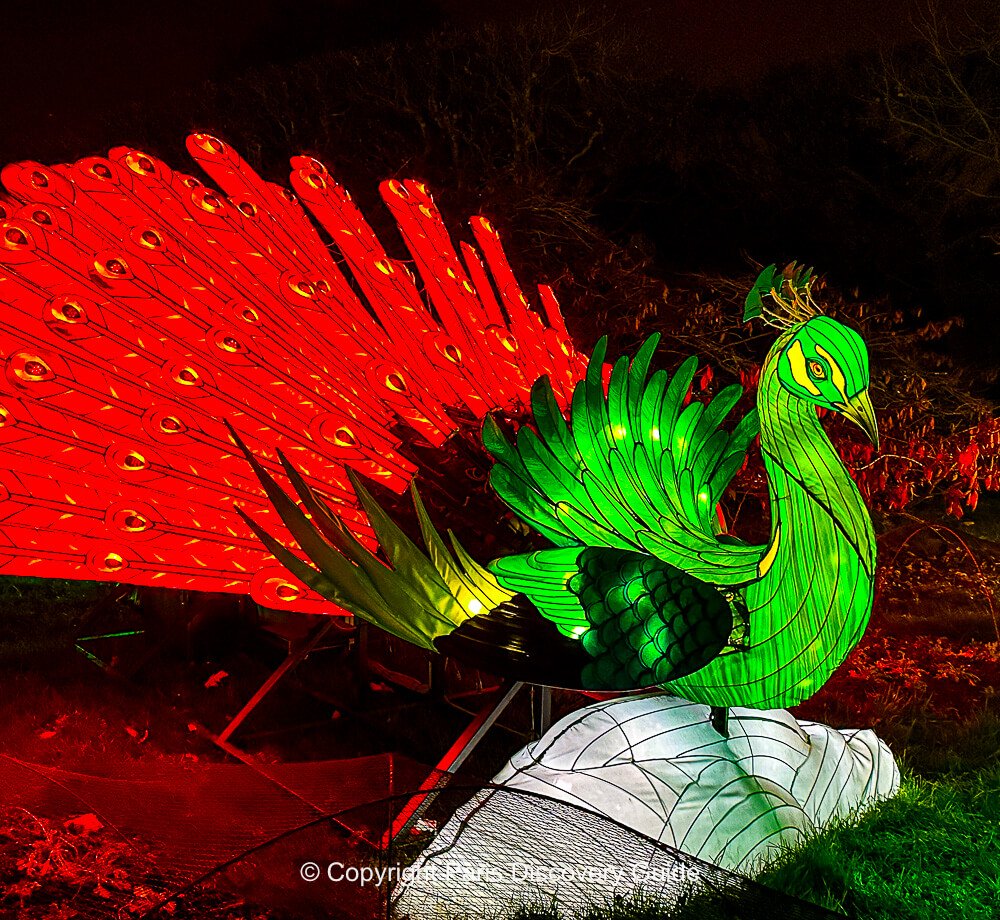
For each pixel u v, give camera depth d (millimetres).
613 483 4484
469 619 4137
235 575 4555
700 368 10891
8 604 9109
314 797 4613
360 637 6012
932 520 12477
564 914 3668
